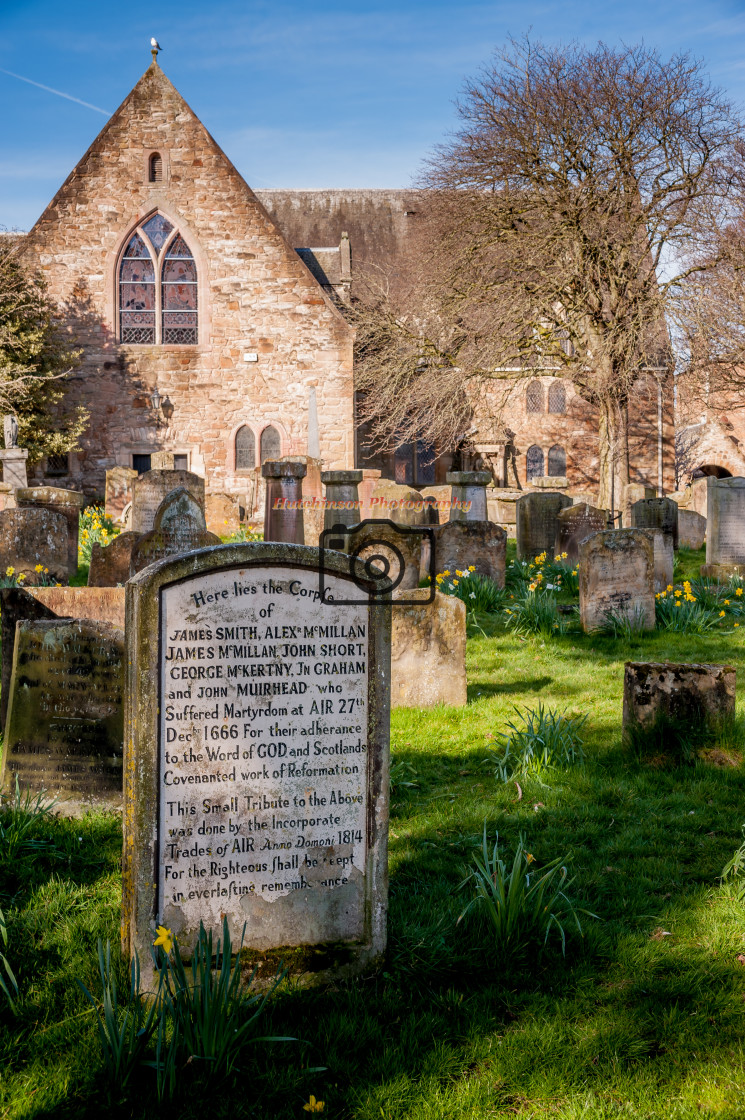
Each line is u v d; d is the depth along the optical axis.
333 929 3.60
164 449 29.56
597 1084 2.95
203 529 9.66
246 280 29.45
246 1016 3.20
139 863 3.29
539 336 25.70
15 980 3.38
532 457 37.09
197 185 29.14
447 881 4.35
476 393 26.11
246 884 3.47
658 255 23.28
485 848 3.98
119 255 29.12
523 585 12.90
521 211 23.73
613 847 4.72
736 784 5.59
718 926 3.86
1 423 26.86
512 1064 3.02
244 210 29.33
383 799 3.64
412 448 35.94
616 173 22.50
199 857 3.40
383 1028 3.23
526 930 3.77
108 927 3.82
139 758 3.28
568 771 5.87
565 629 10.69
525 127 22.95
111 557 11.12
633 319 22.52
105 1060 2.92
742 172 22.31
